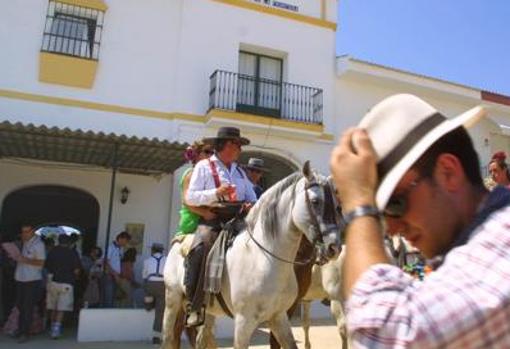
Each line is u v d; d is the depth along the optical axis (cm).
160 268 923
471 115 109
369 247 99
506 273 87
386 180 106
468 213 108
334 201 392
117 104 1144
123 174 1145
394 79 1409
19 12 1105
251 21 1306
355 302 95
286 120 1238
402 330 87
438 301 86
